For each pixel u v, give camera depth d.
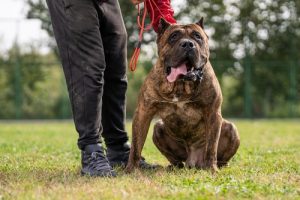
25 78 23.75
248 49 27.70
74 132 13.62
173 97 5.55
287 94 24.55
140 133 5.70
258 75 24.61
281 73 24.56
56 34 5.34
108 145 6.14
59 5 5.28
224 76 24.67
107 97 5.96
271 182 4.78
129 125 16.95
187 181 4.80
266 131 13.60
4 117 23.66
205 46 5.68
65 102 23.89
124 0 26.41
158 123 6.25
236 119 24.56
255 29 27.98
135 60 5.89
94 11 5.29
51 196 4.13
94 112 5.23
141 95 5.71
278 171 5.62
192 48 5.36
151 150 8.02
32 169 5.71
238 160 6.85
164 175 5.25
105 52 5.84
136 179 4.99
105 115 6.02
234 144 6.17
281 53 28.20
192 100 5.60
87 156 5.23
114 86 5.96
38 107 23.83
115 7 5.83
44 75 23.84
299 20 28.12
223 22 28.00
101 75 5.27
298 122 20.75
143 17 6.01
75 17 5.20
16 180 4.84
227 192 4.33
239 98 24.73
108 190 4.36
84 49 5.21
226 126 6.14
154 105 5.66
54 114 23.84
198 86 5.54
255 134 12.39
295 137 11.34
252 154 7.57
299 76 24.52
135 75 24.02
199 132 5.94
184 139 6.07
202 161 6.19
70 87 5.29
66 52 5.26
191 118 5.75
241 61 24.59
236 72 24.69
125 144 6.15
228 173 5.49
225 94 24.81
